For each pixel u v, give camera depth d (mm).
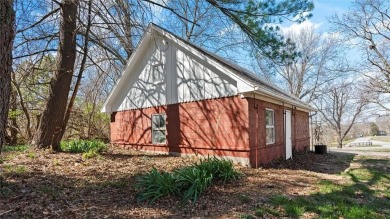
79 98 19344
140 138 13281
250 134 9109
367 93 22906
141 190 5559
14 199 4766
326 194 6027
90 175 6816
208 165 6785
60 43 10078
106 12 10422
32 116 16969
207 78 10273
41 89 16297
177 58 11484
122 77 14086
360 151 18609
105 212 4574
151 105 12727
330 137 40844
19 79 14281
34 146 9914
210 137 10094
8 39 4113
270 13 9102
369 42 20062
